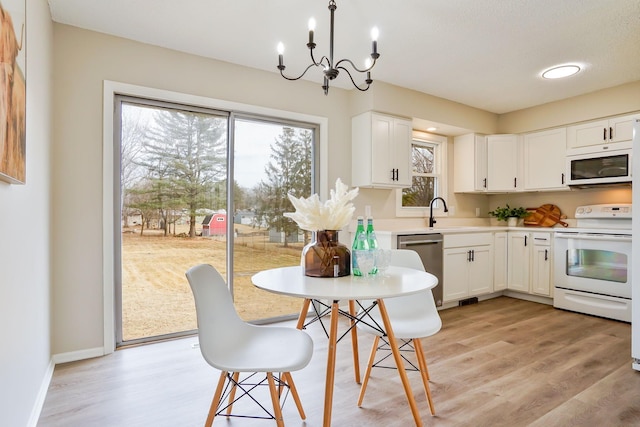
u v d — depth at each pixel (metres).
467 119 4.27
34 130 1.78
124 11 2.29
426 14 2.33
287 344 1.57
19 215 1.49
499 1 2.19
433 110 3.94
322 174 3.57
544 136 4.22
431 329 1.77
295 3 2.21
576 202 4.18
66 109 2.41
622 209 3.44
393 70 3.26
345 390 2.05
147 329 2.79
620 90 3.59
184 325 2.93
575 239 3.64
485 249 4.12
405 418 1.77
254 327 1.74
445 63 3.11
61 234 2.39
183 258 2.93
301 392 2.03
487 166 4.51
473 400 1.94
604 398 1.95
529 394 2.00
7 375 1.31
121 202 2.69
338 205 1.73
